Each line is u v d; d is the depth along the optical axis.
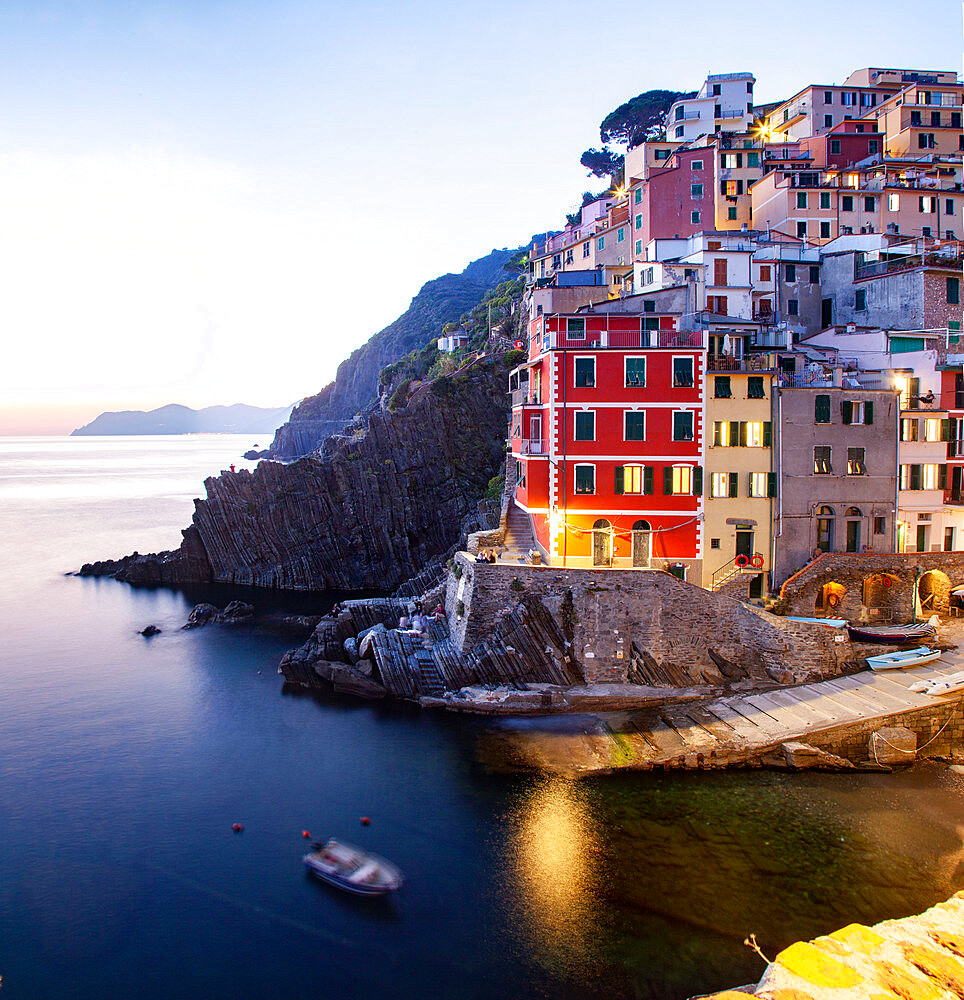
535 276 114.56
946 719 43.56
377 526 101.56
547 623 51.62
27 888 34.28
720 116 117.56
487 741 45.94
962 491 56.47
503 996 27.45
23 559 118.62
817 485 53.22
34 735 50.38
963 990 11.62
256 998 27.88
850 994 11.52
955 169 94.31
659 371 52.62
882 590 54.09
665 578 50.44
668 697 48.34
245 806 40.81
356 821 38.78
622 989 27.22
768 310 74.06
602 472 53.31
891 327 68.00
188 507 180.88
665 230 87.06
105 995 28.23
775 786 39.78
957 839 35.09
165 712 53.97
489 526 82.50
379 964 29.22
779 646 49.31
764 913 30.50
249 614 82.56
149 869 35.56
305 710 53.38
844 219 87.12
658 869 33.38
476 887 33.28
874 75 121.06
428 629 58.75
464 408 106.56
